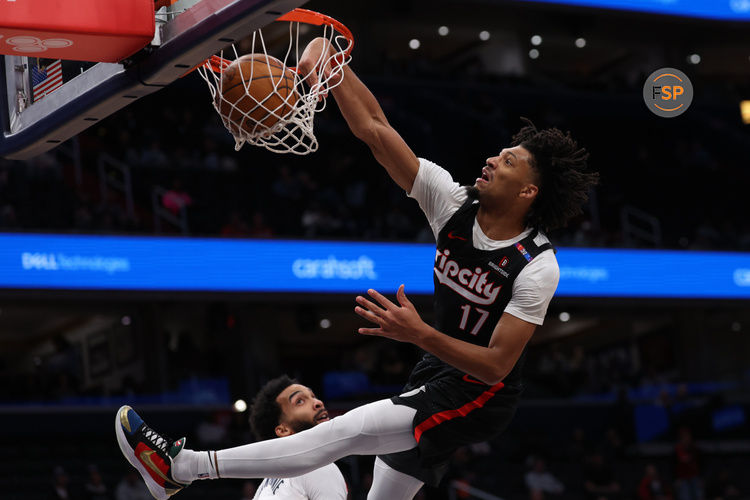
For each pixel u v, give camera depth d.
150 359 18.16
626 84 23.45
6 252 14.21
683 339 21.86
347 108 3.74
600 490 14.47
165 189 17.73
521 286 3.42
